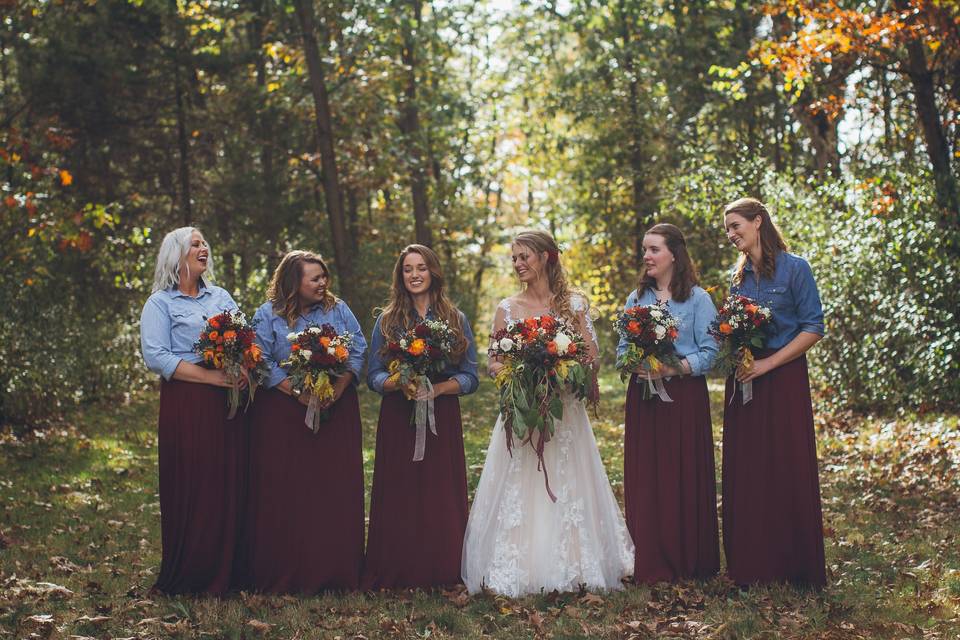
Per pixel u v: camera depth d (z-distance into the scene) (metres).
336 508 5.29
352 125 18.64
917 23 11.03
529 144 29.11
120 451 10.12
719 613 4.68
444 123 20.47
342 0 17.42
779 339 5.21
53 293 13.38
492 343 5.45
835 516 6.72
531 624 4.66
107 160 17.41
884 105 14.97
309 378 5.05
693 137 21.17
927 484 7.65
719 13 19.09
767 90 19.20
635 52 21.52
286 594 5.18
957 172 11.36
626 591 5.12
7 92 16.22
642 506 5.33
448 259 26.64
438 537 5.31
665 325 5.19
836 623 4.54
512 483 5.28
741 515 5.22
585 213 24.16
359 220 25.66
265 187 18.33
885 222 10.68
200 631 4.57
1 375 11.16
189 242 5.28
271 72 19.25
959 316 9.88
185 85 17.61
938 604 4.73
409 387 5.22
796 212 13.01
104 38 16.11
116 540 6.48
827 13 11.65
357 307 16.98
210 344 5.00
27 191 12.50
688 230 19.41
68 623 4.67
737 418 5.26
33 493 7.99
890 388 10.58
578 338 5.23
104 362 14.02
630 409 5.45
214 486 5.14
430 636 4.52
